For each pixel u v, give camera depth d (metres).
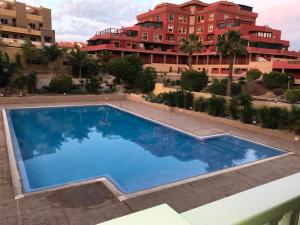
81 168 12.80
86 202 7.85
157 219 0.95
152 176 12.02
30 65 39.19
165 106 26.45
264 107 18.41
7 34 46.41
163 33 55.91
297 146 14.91
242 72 44.19
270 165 11.62
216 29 51.56
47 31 49.44
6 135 15.38
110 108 28.16
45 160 13.75
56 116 24.45
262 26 49.53
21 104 26.94
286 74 32.66
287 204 1.17
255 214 1.07
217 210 1.08
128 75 36.72
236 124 19.61
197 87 30.86
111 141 17.52
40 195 8.17
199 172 12.49
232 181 9.80
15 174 9.86
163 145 16.70
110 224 0.91
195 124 20.31
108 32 51.78
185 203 8.08
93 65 39.56
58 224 6.72
